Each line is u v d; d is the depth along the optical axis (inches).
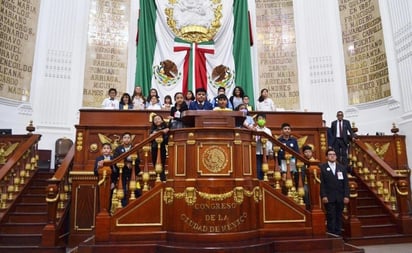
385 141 329.4
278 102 411.8
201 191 176.9
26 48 360.8
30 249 206.1
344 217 251.9
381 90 363.3
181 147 185.8
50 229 212.5
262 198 193.2
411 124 322.7
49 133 358.6
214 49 413.4
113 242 177.3
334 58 406.9
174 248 164.9
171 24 411.5
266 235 188.2
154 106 304.5
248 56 407.8
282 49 422.6
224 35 416.8
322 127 278.7
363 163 296.8
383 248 225.1
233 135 184.9
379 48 367.9
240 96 302.2
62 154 344.5
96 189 245.9
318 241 183.6
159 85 397.1
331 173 232.4
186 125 200.1
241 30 414.9
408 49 332.5
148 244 173.6
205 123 186.1
